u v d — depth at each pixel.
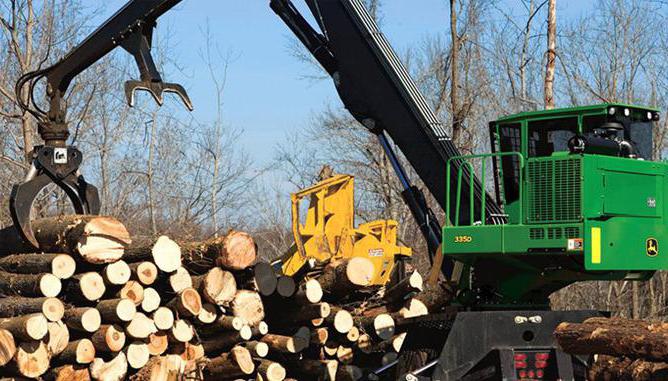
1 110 27.44
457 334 13.95
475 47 36.78
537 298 15.39
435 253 17.02
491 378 14.30
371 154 35.81
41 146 15.67
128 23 15.54
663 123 34.66
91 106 30.88
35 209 26.92
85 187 15.99
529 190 14.12
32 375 13.67
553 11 25.17
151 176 29.59
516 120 14.80
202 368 15.30
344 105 17.27
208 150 31.81
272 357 16.67
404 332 16.27
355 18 17.08
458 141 30.25
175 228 29.14
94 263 14.16
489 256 14.83
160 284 15.18
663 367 11.79
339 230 17.41
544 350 14.11
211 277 14.86
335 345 16.38
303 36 17.91
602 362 13.27
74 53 15.96
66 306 14.43
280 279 15.59
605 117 14.24
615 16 36.09
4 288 14.83
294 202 17.14
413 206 17.20
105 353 14.41
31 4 27.81
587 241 13.42
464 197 16.16
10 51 29.14
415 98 16.80
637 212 14.12
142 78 15.39
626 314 30.81
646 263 14.14
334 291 16.16
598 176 13.69
